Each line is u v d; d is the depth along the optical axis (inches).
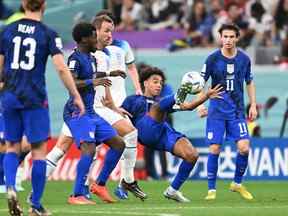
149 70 1593.3
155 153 2316.7
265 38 2859.3
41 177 1171.3
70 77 1165.1
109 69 1563.7
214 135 1615.4
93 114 1482.5
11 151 1179.9
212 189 1606.8
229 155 2271.2
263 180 2276.1
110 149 1487.5
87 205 1417.3
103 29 1571.1
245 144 1611.7
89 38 1457.9
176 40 2785.4
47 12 2918.3
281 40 2866.6
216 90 1398.9
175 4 2979.8
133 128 1544.0
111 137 1477.6
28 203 1470.2
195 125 2536.9
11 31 1164.5
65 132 1562.5
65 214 1219.2
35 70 1159.0
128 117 1592.0
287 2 2913.4
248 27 2869.1
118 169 2252.7
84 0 2933.1
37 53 1157.1
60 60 1160.2
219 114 1621.6
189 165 1476.4
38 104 1161.4
